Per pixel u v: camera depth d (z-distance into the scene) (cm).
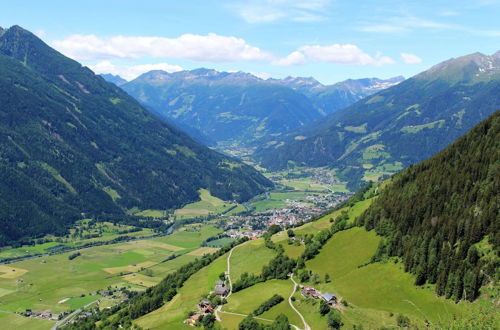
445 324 15388
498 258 17150
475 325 14638
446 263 18088
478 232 18625
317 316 18288
